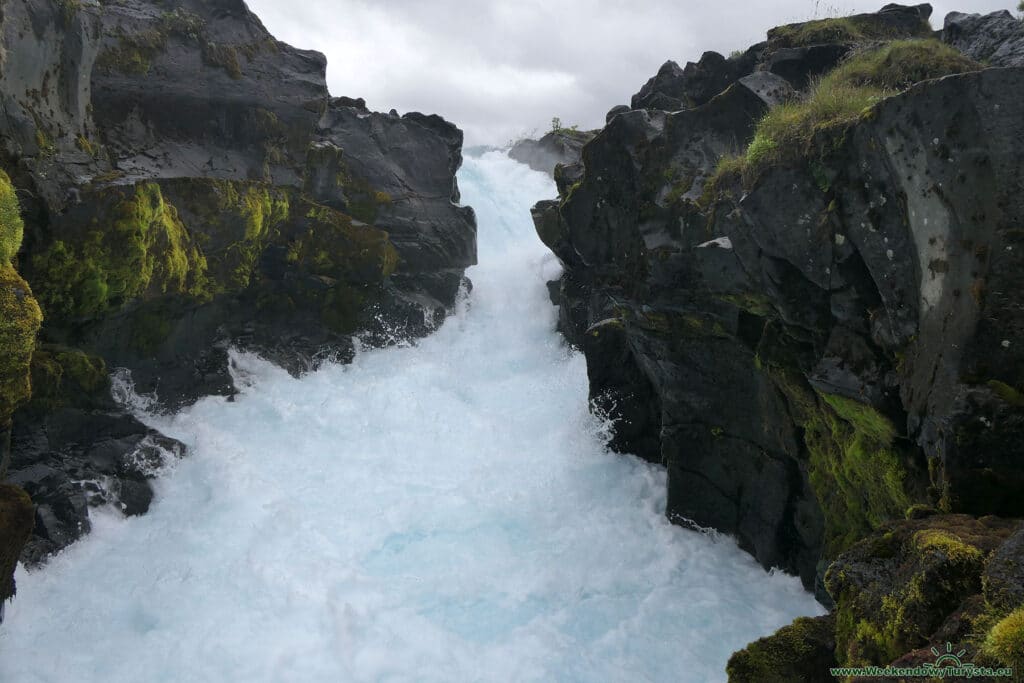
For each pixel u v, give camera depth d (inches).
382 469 456.1
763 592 329.4
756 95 319.3
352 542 373.1
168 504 399.5
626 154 346.0
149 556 350.6
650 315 355.9
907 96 195.2
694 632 301.4
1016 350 176.1
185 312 498.9
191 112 514.0
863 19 370.0
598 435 478.0
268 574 336.2
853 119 218.4
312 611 312.3
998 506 180.4
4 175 279.3
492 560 358.6
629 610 318.3
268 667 277.4
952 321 189.6
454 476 450.9
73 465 384.2
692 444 375.9
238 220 514.9
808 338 266.4
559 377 588.1
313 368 583.8
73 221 378.0
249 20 562.6
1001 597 127.6
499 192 1001.5
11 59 351.9
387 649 290.0
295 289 588.7
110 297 409.1
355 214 646.5
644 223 337.4
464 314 713.0
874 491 259.0
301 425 500.1
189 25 512.7
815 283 248.4
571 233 389.7
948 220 189.3
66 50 401.1
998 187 175.8
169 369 487.2
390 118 698.2
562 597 329.4
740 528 363.6
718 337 339.0
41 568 332.2
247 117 546.3
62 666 275.3
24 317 273.6
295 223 584.7
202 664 278.5
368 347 619.5
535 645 295.1
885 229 213.9
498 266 791.1
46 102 388.8
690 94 409.7
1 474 278.5
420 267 679.7
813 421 293.3
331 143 629.6
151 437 430.9
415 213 685.9
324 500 413.7
